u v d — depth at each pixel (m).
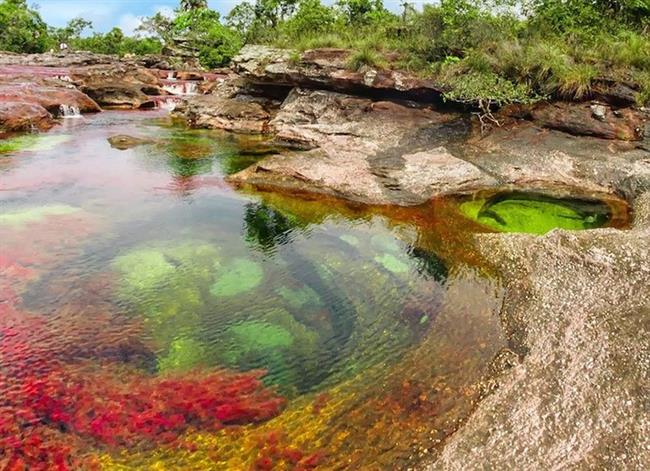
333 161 12.59
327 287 7.30
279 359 5.74
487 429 4.64
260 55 19.64
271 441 4.54
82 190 10.91
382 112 15.27
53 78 25.11
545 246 8.08
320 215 10.02
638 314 6.19
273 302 6.90
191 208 10.22
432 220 9.75
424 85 14.66
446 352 5.86
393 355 5.81
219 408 4.94
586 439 4.46
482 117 13.95
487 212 10.21
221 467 4.24
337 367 5.62
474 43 14.98
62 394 5.05
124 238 8.61
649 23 15.41
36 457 4.30
